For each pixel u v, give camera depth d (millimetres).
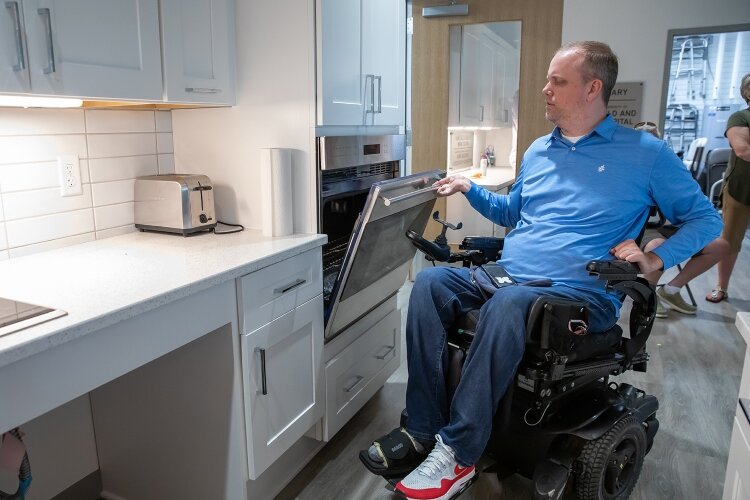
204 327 1438
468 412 1618
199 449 1661
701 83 8180
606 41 5121
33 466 1674
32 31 1262
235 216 2076
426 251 2062
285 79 1896
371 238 1822
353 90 2076
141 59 1560
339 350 2090
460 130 4848
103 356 1170
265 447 1696
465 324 1844
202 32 1783
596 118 1872
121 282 1366
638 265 1673
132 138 1960
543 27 3938
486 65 4598
